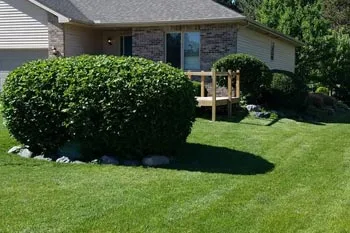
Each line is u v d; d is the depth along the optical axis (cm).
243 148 899
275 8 2725
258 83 1498
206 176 668
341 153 892
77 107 735
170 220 480
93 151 767
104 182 620
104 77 738
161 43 1717
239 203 541
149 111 730
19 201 530
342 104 2189
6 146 838
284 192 595
